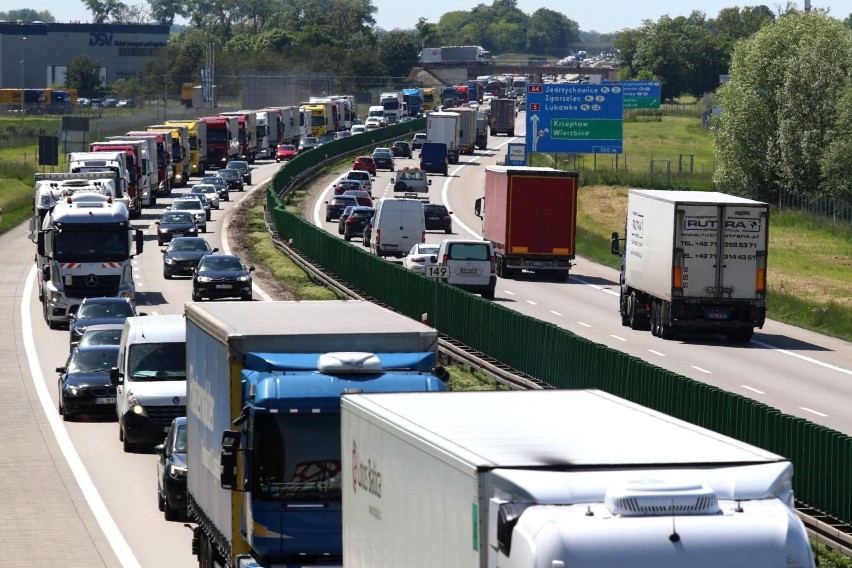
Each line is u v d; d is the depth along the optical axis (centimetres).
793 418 6325
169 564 5806
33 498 7069
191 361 5475
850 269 18688
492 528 2627
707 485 2612
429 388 4350
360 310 5309
